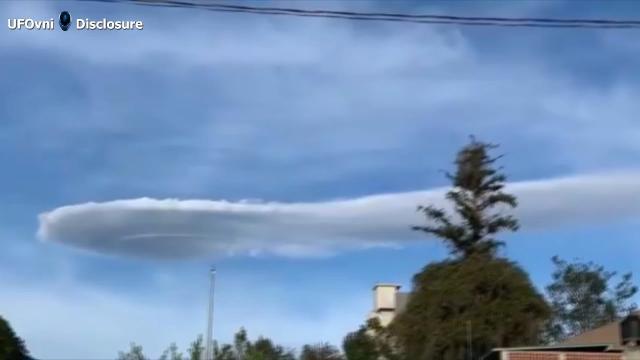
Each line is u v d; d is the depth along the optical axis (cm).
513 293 5156
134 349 7225
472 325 5016
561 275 7794
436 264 5366
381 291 8556
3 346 7350
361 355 6475
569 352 3117
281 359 7838
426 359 5097
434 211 6166
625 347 2588
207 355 5397
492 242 6025
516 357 3175
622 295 7731
